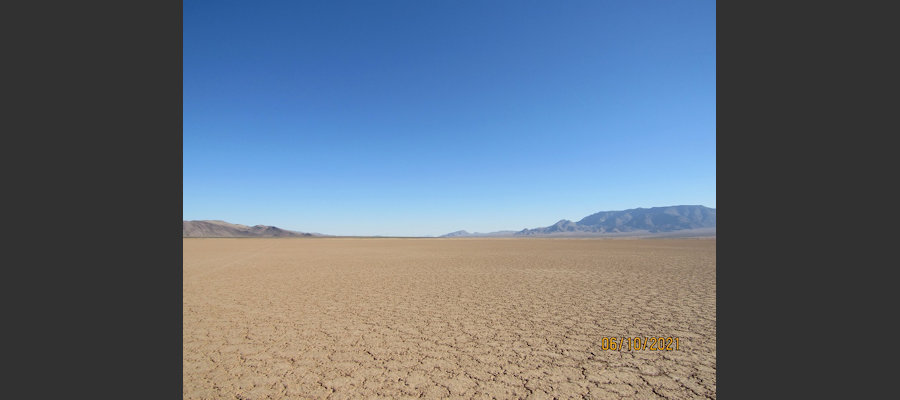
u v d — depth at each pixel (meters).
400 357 5.48
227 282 13.38
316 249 38.75
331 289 11.68
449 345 6.01
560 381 4.63
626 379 4.68
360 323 7.40
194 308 8.84
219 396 4.22
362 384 4.56
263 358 5.44
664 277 14.21
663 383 4.55
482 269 17.62
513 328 7.00
